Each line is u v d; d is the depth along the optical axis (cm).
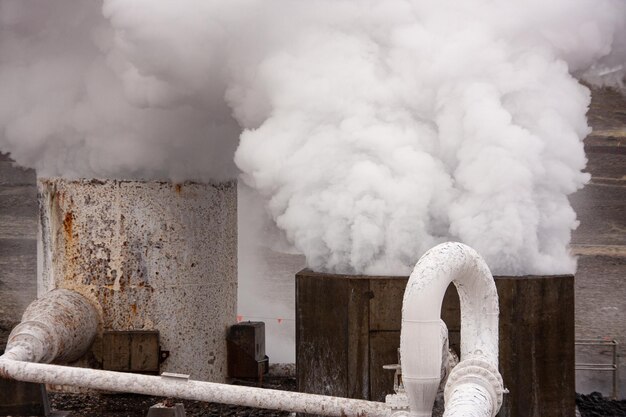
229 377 1506
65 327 1292
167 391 947
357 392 1095
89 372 989
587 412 1448
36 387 1191
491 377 739
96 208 1416
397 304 1090
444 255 734
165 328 1426
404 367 727
